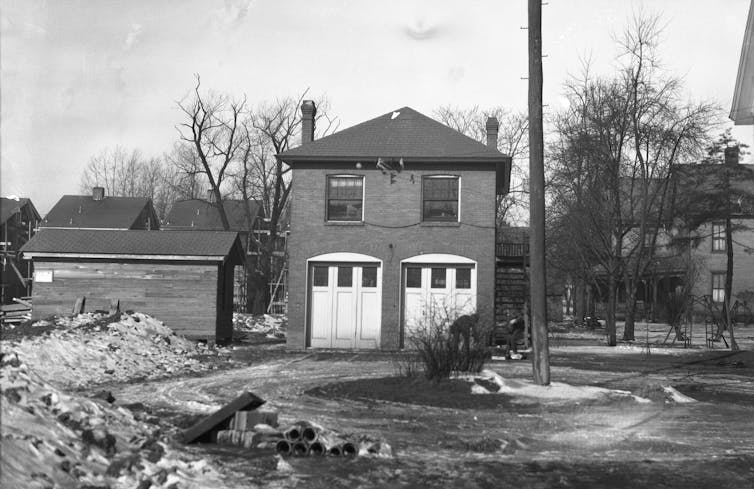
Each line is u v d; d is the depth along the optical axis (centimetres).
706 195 4622
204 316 3078
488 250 3077
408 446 1059
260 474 830
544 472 903
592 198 4084
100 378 1811
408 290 3108
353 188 3152
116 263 3102
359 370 2212
